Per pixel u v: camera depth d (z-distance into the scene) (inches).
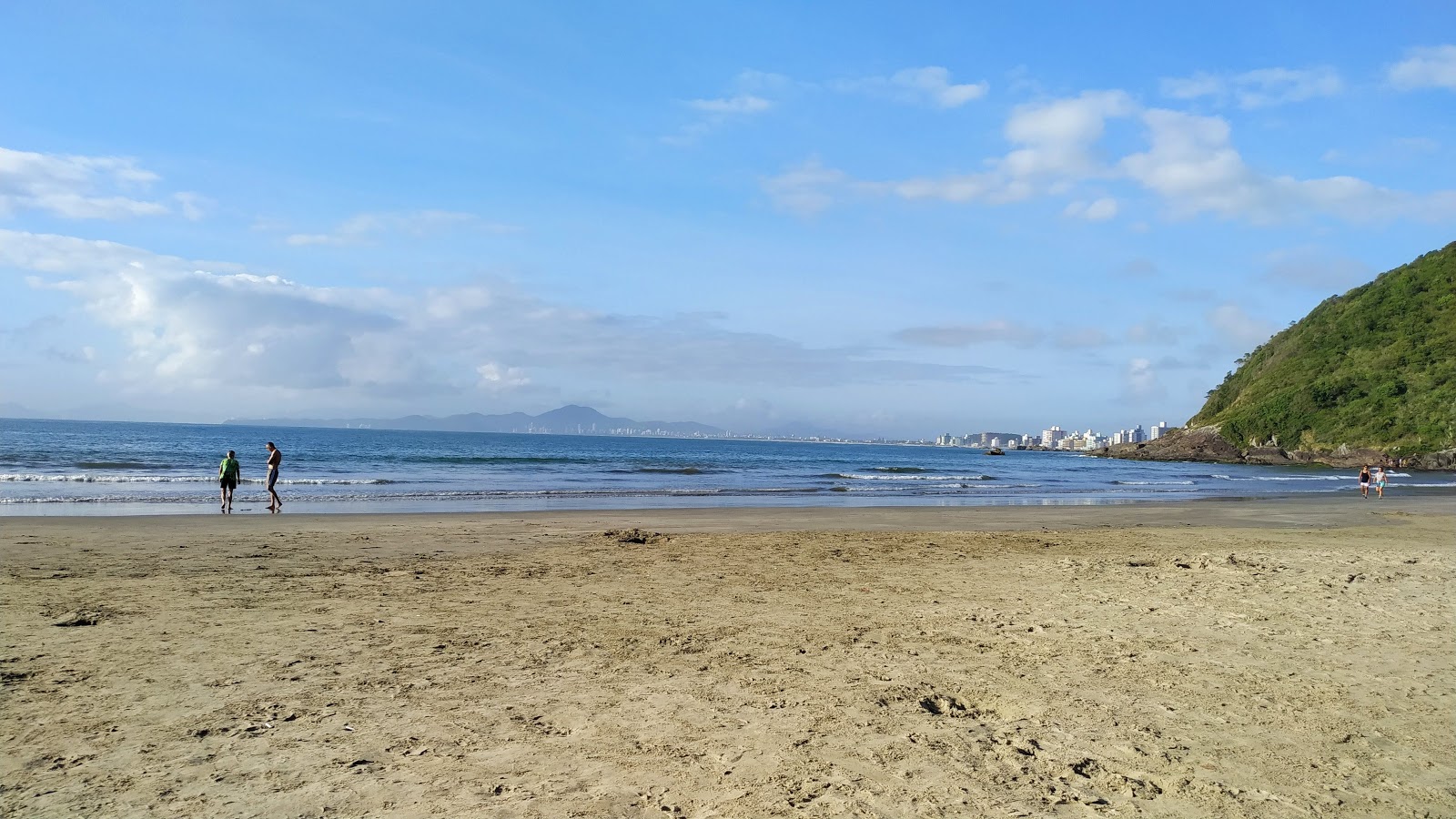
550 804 149.3
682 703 210.7
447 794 152.4
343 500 916.6
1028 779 166.4
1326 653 273.1
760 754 176.2
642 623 303.3
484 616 310.3
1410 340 3737.7
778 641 279.9
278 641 264.2
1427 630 311.7
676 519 786.8
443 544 540.7
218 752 170.4
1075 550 569.6
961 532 686.5
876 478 1801.2
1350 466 3253.0
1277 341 4761.3
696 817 145.5
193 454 2063.2
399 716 195.5
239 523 640.4
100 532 556.4
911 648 272.1
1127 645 279.9
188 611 307.9
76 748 170.2
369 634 276.5
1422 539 710.5
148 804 145.2
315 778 158.4
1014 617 323.6
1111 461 4584.2
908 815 147.9
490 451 3294.8
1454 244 4192.9
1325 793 162.6
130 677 220.7
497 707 203.9
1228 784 165.6
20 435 3169.3
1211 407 4896.7
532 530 641.0
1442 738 194.5
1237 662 259.8
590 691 219.3
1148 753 181.9
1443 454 2952.8
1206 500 1282.0
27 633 266.7
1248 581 418.3
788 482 1546.5
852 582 405.1
